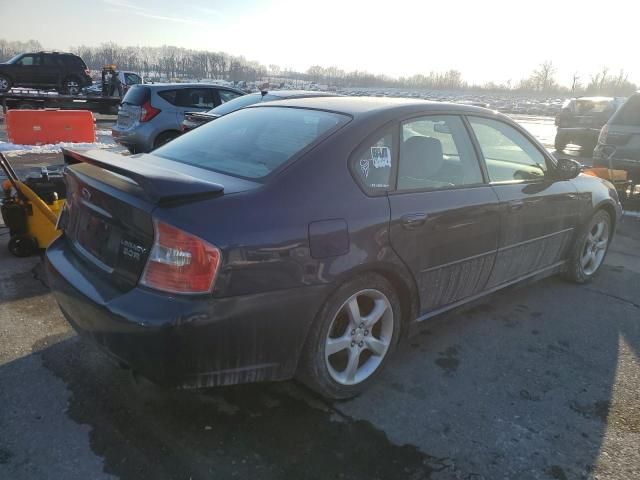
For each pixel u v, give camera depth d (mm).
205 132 3350
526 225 3686
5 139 12984
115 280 2391
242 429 2539
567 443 2553
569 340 3631
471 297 3473
